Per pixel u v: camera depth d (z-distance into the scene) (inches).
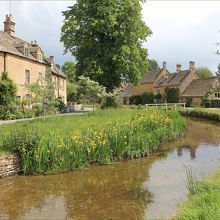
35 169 504.4
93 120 866.1
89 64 1470.2
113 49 1485.0
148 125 726.5
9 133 571.8
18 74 1465.3
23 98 1483.8
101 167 546.0
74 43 1540.4
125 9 1491.1
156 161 587.8
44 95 1047.6
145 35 1571.1
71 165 529.0
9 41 1536.7
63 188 437.7
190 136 904.9
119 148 591.2
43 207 369.4
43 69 1724.9
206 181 342.0
